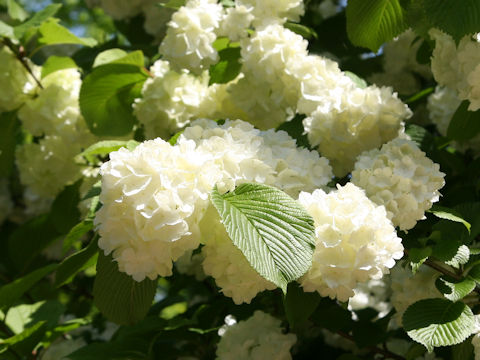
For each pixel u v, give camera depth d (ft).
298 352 3.98
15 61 4.10
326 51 4.41
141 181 2.65
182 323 3.51
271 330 3.44
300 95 3.36
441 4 3.15
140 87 3.89
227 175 2.77
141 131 4.02
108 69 3.79
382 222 2.74
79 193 4.30
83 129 4.16
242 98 3.51
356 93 3.25
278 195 2.71
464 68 3.22
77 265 3.20
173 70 3.58
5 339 3.75
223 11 3.50
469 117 3.54
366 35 3.64
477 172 3.95
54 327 3.82
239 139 2.89
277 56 3.36
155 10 4.85
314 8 4.89
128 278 3.02
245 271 2.77
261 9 3.49
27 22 3.94
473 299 3.23
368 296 4.24
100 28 7.27
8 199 5.43
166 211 2.63
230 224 2.63
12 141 4.27
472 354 3.23
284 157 2.91
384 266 2.74
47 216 4.43
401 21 3.58
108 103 3.91
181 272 4.27
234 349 3.39
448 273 3.10
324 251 2.71
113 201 2.66
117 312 3.08
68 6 7.45
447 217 3.00
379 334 3.59
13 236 4.42
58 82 4.18
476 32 3.15
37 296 4.80
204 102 3.65
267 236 2.64
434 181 2.98
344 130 3.22
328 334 3.98
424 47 3.93
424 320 2.98
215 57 3.41
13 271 5.04
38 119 4.15
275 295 3.65
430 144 3.72
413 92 4.52
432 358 3.50
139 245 2.67
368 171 2.98
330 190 2.93
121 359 3.50
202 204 2.69
